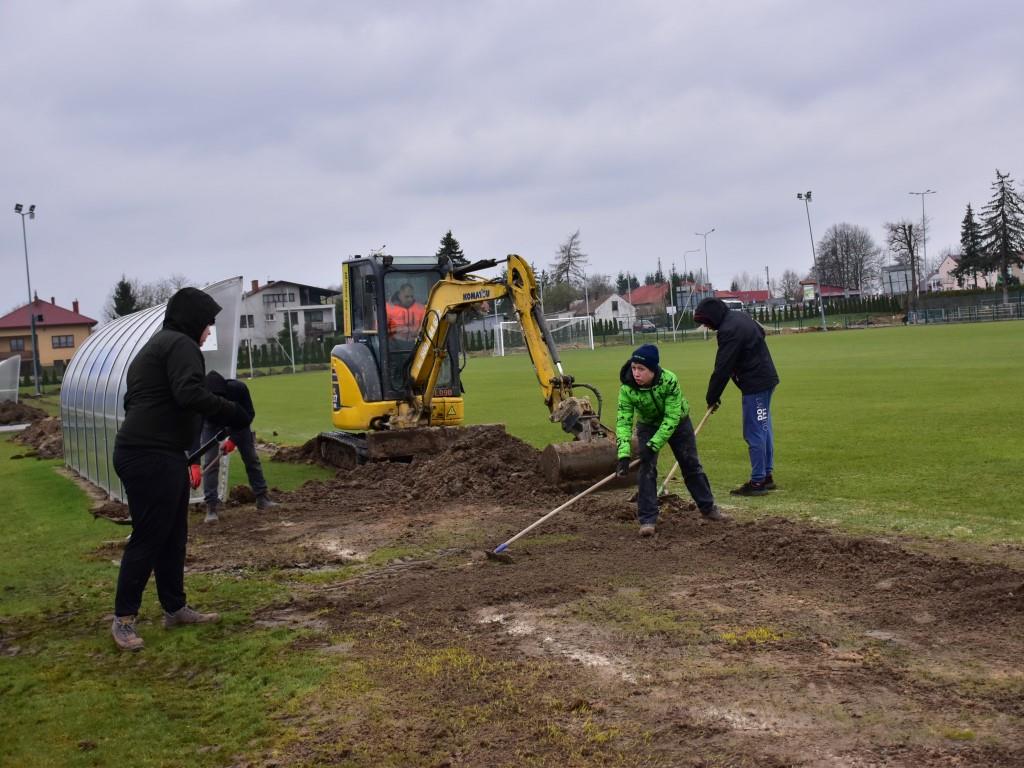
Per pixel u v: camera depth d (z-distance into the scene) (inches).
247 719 191.0
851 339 2050.9
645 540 324.2
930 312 3216.0
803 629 222.4
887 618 226.5
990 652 200.1
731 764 157.5
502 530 358.0
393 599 270.8
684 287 4970.5
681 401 333.4
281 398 1316.4
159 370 244.7
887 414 664.4
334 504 444.1
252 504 462.9
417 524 381.1
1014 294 3427.7
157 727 189.9
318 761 169.8
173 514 246.7
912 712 173.3
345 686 204.4
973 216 3951.8
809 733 167.5
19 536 407.5
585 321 3110.2
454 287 516.1
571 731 174.6
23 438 917.2
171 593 257.6
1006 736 161.0
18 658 239.1
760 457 402.6
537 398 999.0
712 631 224.8
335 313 3535.9
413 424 546.3
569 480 422.6
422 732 178.9
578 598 259.3
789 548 294.4
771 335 2706.7
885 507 361.1
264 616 264.7
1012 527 315.6
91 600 293.4
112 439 490.9
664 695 188.7
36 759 177.3
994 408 664.4
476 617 249.0
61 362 2824.8
